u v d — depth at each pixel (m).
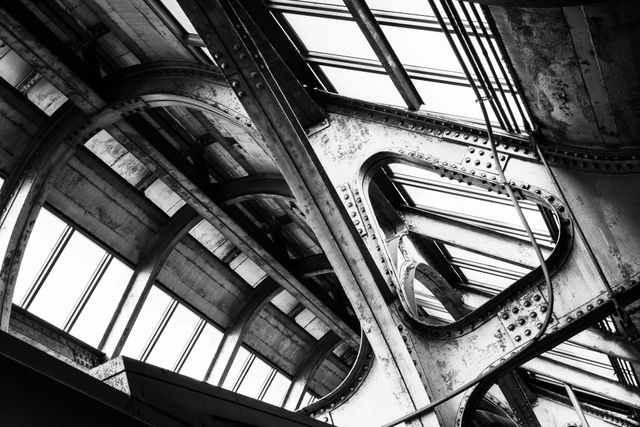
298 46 12.86
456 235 17.59
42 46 15.23
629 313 9.60
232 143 19.41
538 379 25.03
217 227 21.44
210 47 10.76
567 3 7.01
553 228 13.88
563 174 10.05
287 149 11.23
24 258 18.33
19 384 3.40
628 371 18.97
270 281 25.89
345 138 12.02
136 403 4.22
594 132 9.55
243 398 5.72
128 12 15.23
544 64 8.68
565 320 9.91
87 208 19.56
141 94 16.36
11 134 17.11
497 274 19.73
